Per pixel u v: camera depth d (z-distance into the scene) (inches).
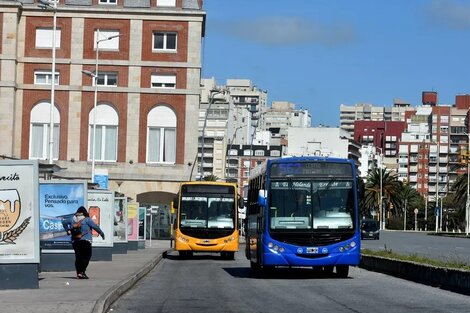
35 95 2938.0
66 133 2935.5
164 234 3095.5
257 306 697.0
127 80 2952.8
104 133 2952.8
